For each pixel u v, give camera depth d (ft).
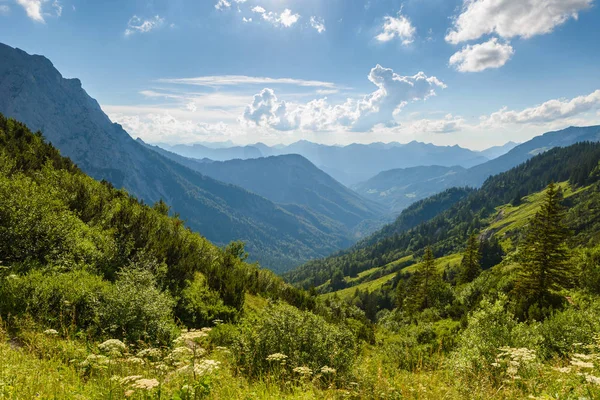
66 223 49.98
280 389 24.84
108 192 98.12
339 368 30.01
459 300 156.87
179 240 76.28
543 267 111.65
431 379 29.68
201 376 20.58
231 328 44.65
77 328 30.76
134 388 18.99
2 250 39.96
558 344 41.60
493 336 41.50
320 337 33.14
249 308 69.56
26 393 17.60
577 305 86.22
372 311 382.63
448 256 569.64
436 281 210.79
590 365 20.83
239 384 24.27
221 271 71.00
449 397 24.40
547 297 100.89
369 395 25.23
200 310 52.13
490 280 153.17
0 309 29.66
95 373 23.02
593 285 99.40
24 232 42.01
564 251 111.24
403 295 306.96
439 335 98.37
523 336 41.63
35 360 22.86
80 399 18.07
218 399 20.03
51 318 30.53
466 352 38.04
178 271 61.26
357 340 67.31
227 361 29.78
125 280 39.91
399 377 29.35
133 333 31.91
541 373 26.40
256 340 32.24
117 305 33.50
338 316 107.86
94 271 46.06
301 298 107.34
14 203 44.45
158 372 22.74
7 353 22.52
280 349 31.24
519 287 116.67
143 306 34.37
